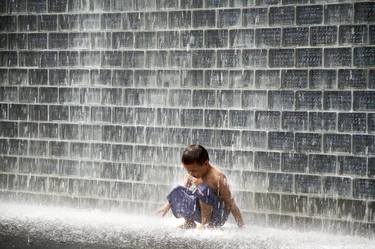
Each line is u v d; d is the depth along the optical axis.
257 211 12.57
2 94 14.79
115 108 13.77
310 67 12.04
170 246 10.11
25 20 14.52
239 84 12.66
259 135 12.52
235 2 12.62
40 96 14.45
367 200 11.67
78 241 10.37
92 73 13.95
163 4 13.25
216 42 12.82
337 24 11.80
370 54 11.57
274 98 12.36
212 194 11.41
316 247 10.53
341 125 11.84
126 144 13.70
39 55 14.43
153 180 13.47
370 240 11.42
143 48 13.47
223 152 12.83
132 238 10.70
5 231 11.15
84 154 14.08
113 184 13.83
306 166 12.15
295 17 12.12
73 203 14.20
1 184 14.84
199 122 13.02
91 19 13.93
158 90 13.37
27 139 14.58
